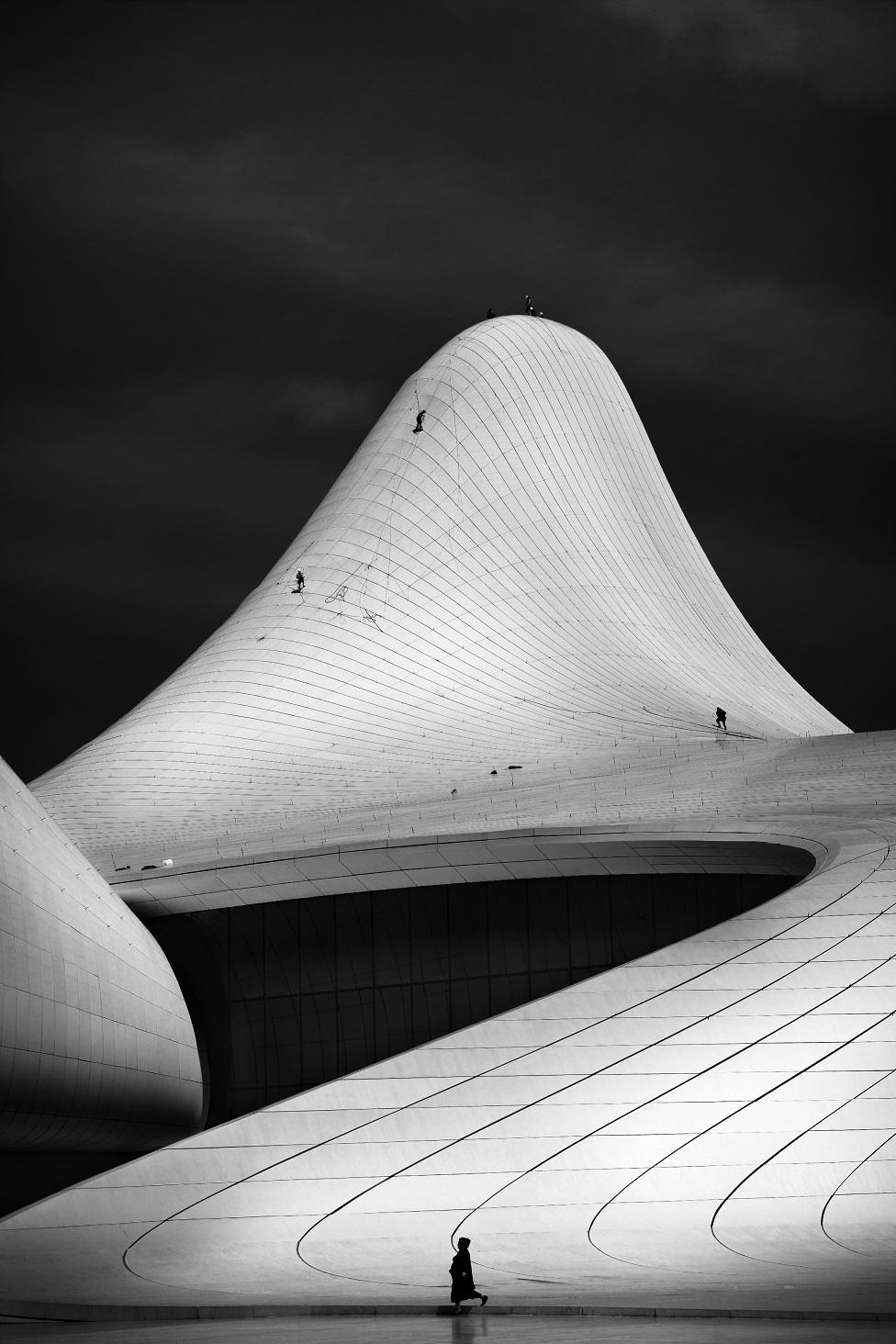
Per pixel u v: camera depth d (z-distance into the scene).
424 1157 23.70
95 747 53.16
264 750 51.06
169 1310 17.14
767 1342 13.43
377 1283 18.78
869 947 25.98
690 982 25.88
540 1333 14.79
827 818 32.50
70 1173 29.98
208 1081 36.59
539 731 50.34
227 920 36.53
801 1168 23.20
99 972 27.58
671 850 32.34
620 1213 22.59
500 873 34.00
